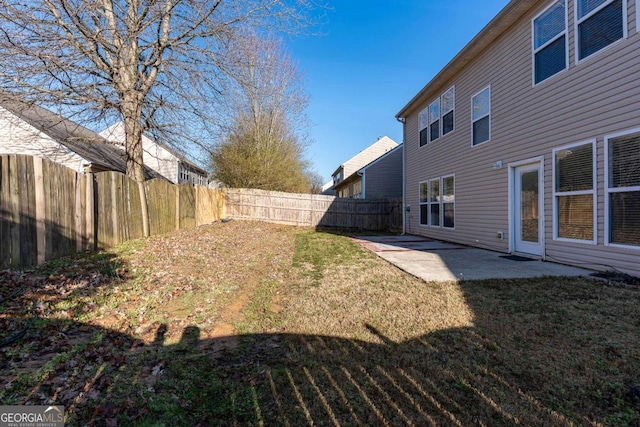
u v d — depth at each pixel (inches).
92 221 236.8
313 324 124.1
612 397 75.5
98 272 178.7
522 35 248.7
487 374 86.5
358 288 172.7
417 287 170.1
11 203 168.9
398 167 748.0
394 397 78.4
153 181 344.8
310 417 72.1
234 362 96.9
